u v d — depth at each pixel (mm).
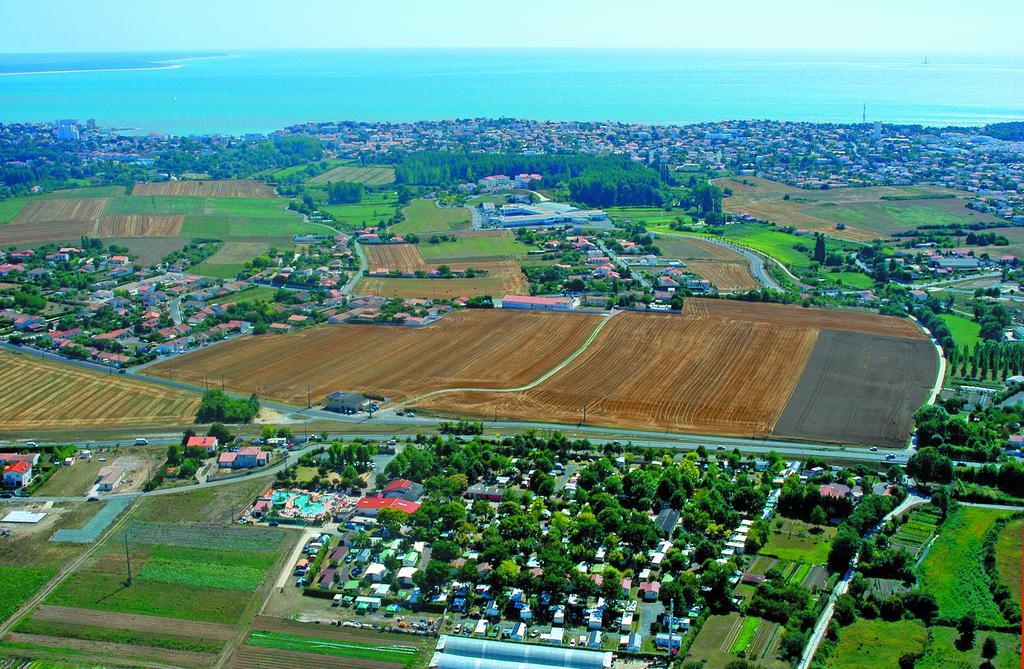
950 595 195000
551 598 193625
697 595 191250
